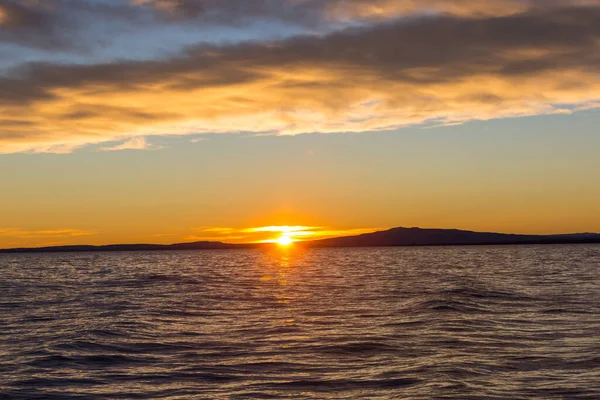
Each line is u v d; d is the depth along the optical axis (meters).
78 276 96.31
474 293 48.50
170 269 118.69
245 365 22.69
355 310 39.22
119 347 26.69
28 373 21.84
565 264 112.69
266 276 85.25
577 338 26.84
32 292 62.22
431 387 18.81
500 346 25.38
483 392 18.14
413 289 55.81
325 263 140.00
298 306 42.56
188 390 19.20
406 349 25.09
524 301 43.12
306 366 22.31
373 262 139.38
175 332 30.78
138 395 18.72
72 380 20.73
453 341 26.73
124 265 150.12
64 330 32.09
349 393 18.48
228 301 47.50
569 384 18.81
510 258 153.75
